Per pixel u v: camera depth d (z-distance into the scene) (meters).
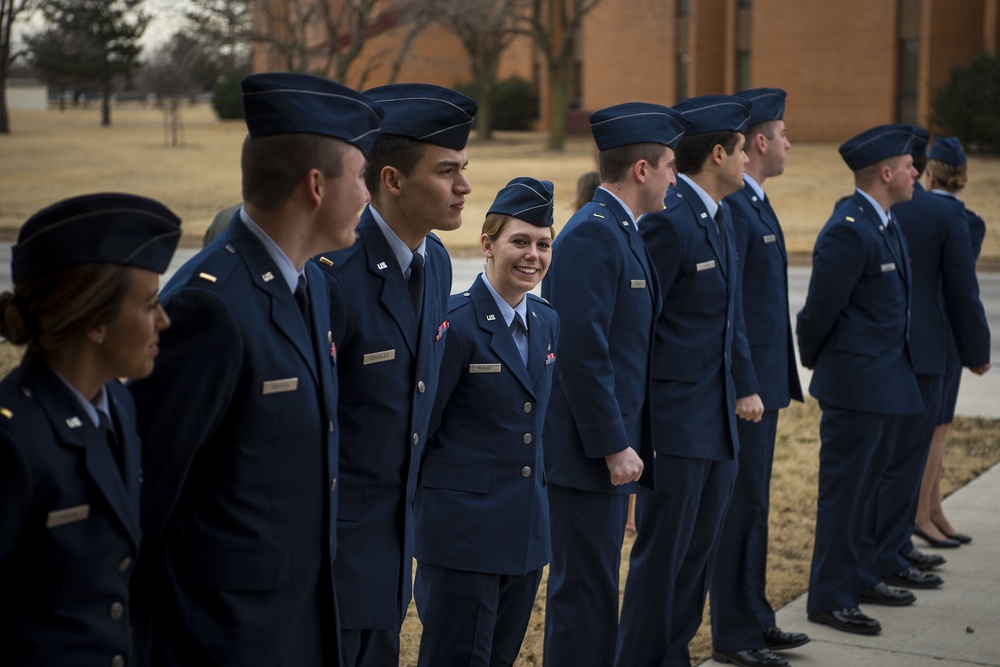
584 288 4.06
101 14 55.97
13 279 2.27
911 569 5.89
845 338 5.41
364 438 3.10
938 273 6.12
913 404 5.41
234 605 2.64
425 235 3.25
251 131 2.70
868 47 33.97
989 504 7.12
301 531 2.73
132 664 2.41
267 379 2.64
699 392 4.52
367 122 2.76
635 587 4.53
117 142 45.47
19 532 2.16
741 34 38.22
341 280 3.09
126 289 2.25
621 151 4.24
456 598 3.72
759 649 4.92
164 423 2.54
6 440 2.12
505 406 3.76
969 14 31.78
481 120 44.38
